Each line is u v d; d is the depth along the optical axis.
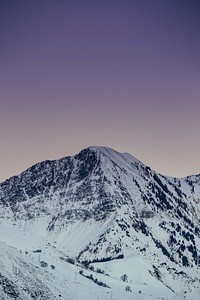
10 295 184.88
